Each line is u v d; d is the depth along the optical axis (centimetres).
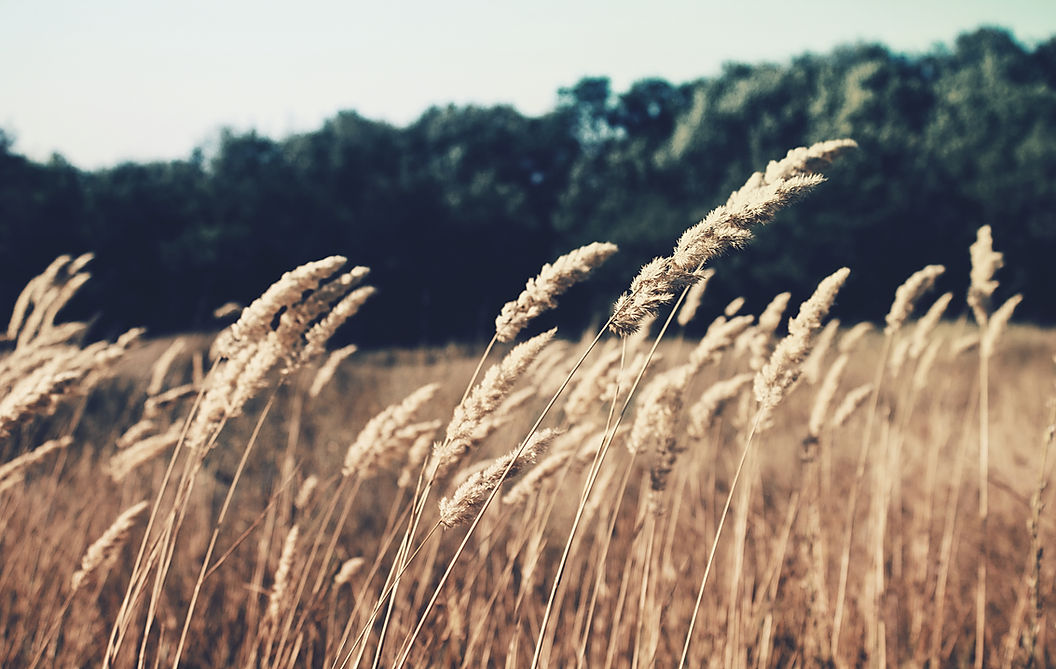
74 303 2583
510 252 3734
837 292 201
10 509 388
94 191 2988
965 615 423
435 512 433
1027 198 3159
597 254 178
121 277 2773
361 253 3306
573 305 2867
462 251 3550
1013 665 348
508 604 380
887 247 3144
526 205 4447
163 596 391
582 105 5559
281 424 689
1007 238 3216
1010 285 3203
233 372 235
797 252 3072
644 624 332
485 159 5322
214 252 2859
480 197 3891
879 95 3709
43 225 2698
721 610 373
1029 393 927
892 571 449
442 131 5562
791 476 619
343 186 3781
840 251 3070
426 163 5384
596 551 397
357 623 343
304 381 780
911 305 356
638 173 4200
